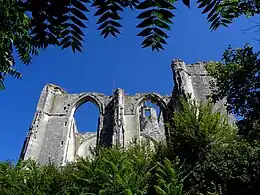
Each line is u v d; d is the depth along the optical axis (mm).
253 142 20688
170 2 2367
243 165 19938
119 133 37375
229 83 17062
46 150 39469
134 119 41812
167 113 41594
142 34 2496
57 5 2467
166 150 24984
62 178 24859
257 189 18938
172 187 17953
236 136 23625
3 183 24359
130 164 22219
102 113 43312
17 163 26719
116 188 19516
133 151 26250
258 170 19266
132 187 19250
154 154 25562
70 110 45062
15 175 25031
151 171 22609
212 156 21969
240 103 16078
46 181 24781
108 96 46000
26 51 3963
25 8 2566
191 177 21359
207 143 23328
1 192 23219
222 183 19922
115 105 41656
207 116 25438
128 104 44094
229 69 16938
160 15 2408
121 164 21938
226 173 19984
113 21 2531
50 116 44438
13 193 23375
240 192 19391
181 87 37594
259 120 16203
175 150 24344
